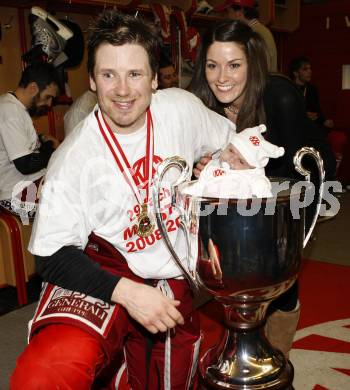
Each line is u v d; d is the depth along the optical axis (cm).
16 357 198
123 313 118
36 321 111
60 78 267
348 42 545
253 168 124
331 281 276
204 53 152
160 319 105
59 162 113
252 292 105
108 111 110
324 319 229
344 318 229
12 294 272
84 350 105
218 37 141
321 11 556
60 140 344
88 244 126
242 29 141
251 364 115
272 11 449
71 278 109
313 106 499
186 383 137
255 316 114
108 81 107
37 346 105
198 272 107
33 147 256
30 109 256
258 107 146
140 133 119
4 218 253
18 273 252
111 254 124
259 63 144
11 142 246
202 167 134
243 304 111
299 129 146
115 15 108
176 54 375
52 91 257
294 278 109
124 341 138
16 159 245
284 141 147
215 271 103
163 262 124
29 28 317
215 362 119
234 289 104
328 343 206
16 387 100
